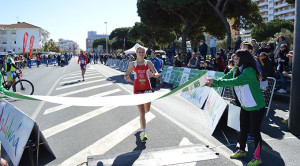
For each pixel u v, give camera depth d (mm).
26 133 3111
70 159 3520
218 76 7961
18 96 3057
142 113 4230
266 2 103688
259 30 47688
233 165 3303
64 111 6367
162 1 21141
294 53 4508
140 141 4219
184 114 6090
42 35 87562
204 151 3715
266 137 4434
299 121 4488
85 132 4719
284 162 3412
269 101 6051
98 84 11961
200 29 32844
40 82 13148
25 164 3297
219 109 4758
